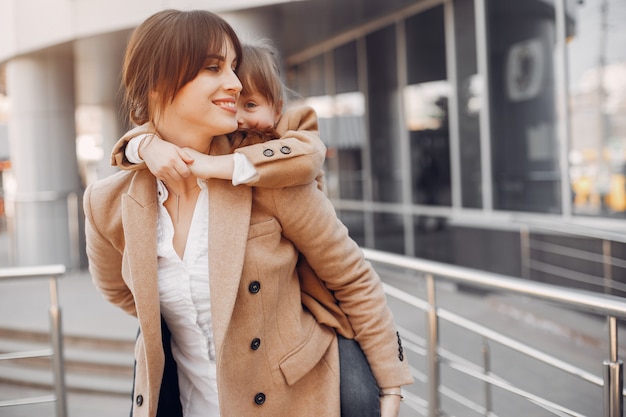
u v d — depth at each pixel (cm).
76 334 584
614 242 540
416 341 453
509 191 659
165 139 138
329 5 717
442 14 724
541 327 555
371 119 863
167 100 131
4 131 2259
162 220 138
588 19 573
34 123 1008
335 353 146
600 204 569
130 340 568
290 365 138
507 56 652
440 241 751
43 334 611
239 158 130
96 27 818
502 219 659
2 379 559
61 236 1009
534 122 629
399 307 656
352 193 924
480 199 694
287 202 136
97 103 1641
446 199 742
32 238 1005
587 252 569
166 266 137
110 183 144
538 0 619
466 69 699
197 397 149
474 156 697
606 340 494
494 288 226
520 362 472
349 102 909
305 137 139
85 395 523
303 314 147
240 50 137
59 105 1012
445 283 738
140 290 132
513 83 648
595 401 394
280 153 131
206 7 684
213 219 133
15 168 1030
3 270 336
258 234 134
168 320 143
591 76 573
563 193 601
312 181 142
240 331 134
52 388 537
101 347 577
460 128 714
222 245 131
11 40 990
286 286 142
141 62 132
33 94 1002
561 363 216
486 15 671
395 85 811
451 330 565
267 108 160
